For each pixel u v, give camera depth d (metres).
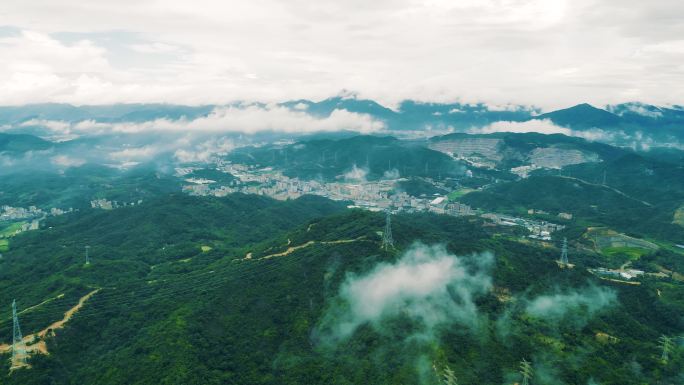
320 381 198.38
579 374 192.50
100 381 194.38
